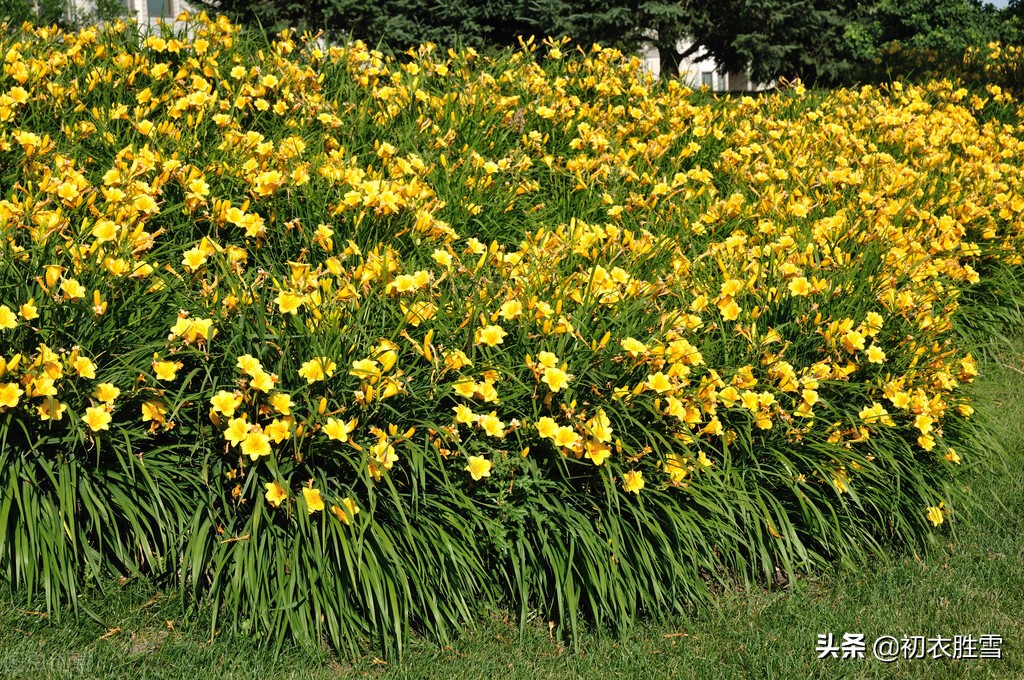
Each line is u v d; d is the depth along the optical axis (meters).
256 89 5.84
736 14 21.42
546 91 6.85
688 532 3.82
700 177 6.13
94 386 3.54
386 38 18.73
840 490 4.39
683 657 3.71
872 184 6.24
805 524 4.34
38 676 3.22
